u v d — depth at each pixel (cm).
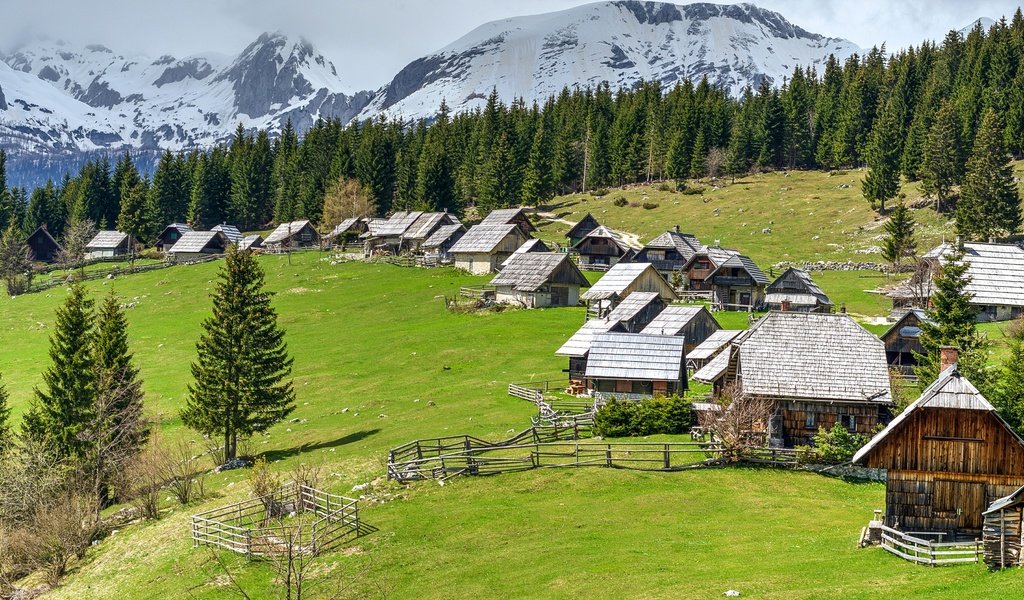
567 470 6116
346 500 5897
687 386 8494
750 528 5019
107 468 7362
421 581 4725
